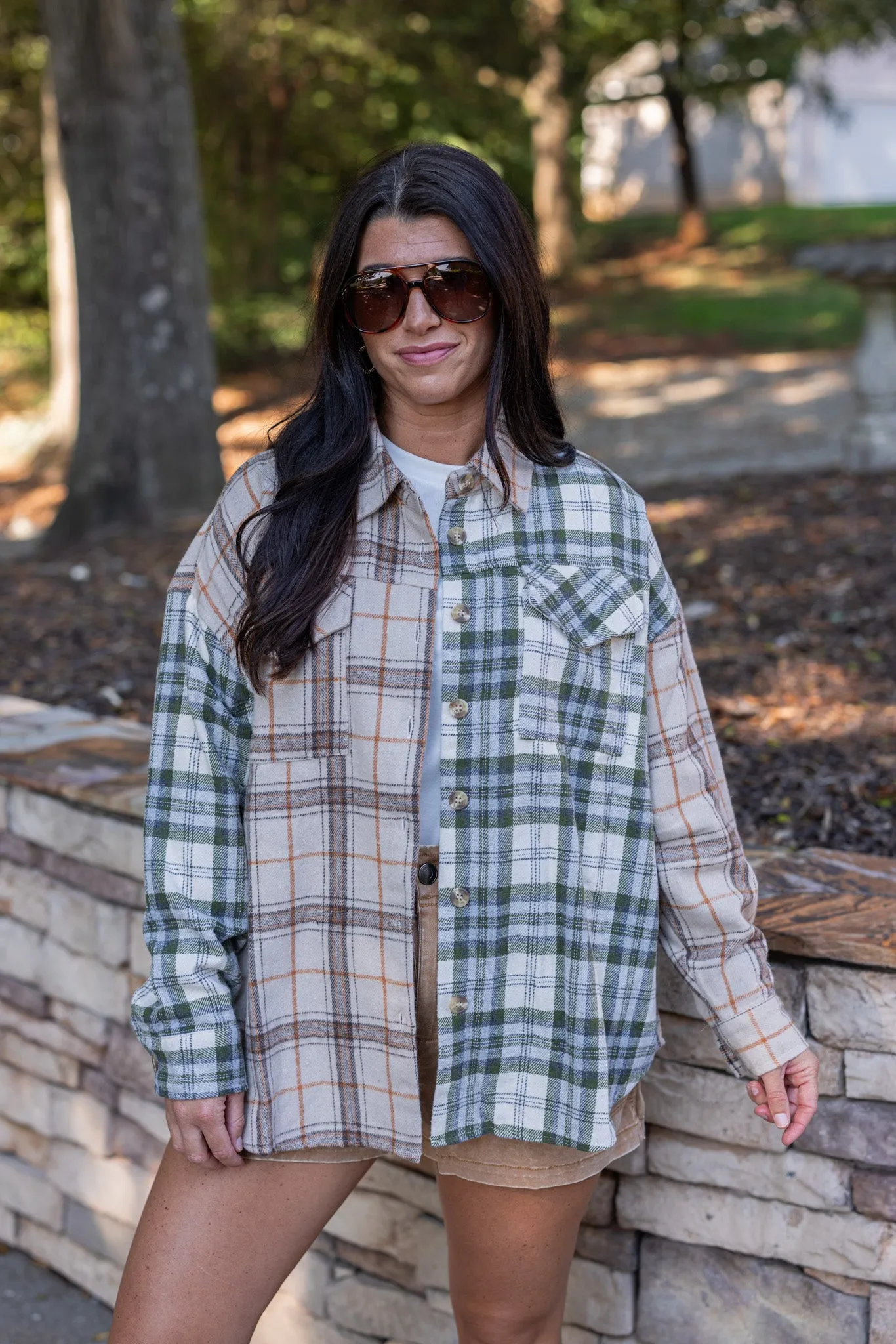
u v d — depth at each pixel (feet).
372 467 5.36
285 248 60.08
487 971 5.30
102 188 25.29
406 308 5.19
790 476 25.63
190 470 26.08
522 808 5.23
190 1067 5.30
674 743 5.45
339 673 5.24
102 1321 9.32
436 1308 7.63
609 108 97.14
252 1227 5.49
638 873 5.41
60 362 41.75
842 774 10.80
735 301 65.10
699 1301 6.87
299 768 5.32
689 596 17.26
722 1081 6.58
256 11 49.01
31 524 33.58
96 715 14.01
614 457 33.04
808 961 6.36
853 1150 6.33
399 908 5.26
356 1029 5.37
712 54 69.97
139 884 8.66
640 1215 6.93
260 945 5.38
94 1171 9.42
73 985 9.34
